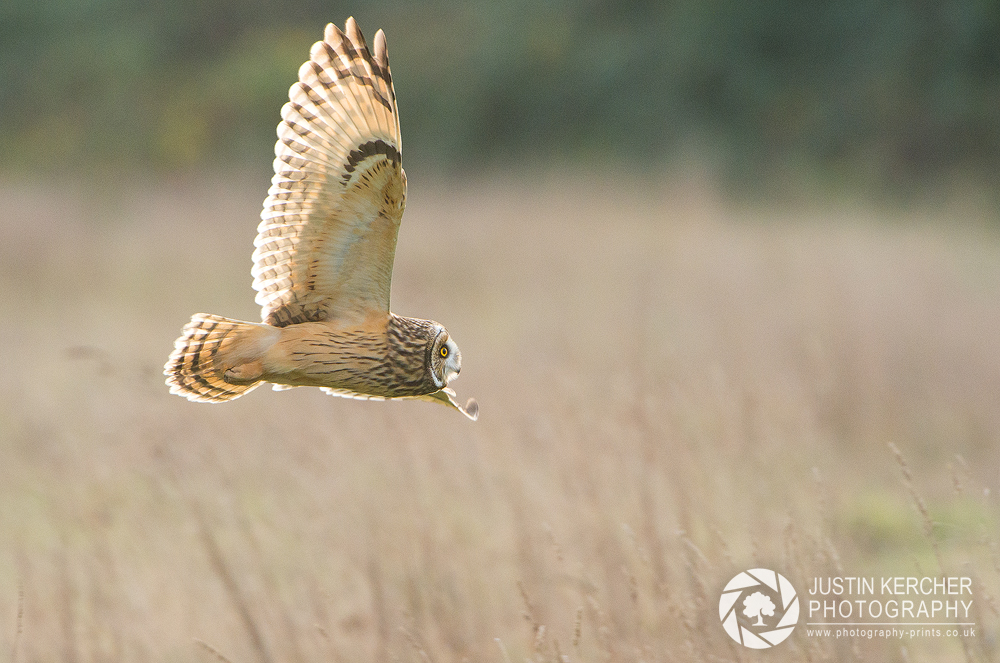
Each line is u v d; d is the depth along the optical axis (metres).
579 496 14.48
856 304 27.12
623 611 12.48
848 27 70.25
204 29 89.75
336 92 9.91
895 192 63.84
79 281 41.69
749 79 71.12
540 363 21.09
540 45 79.50
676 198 50.50
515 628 12.90
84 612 13.42
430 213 48.38
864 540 15.53
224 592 13.08
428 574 13.05
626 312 29.06
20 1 85.50
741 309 27.91
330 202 10.14
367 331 10.44
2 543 15.09
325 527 13.92
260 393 20.03
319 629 11.77
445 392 11.16
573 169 66.06
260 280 10.34
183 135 79.25
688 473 15.52
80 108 82.50
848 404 21.20
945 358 24.08
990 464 19.33
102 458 17.42
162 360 28.12
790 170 64.94
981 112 64.94
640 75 74.12
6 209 50.31
